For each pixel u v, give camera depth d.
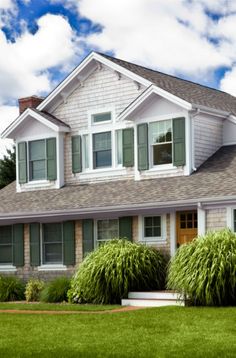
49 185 27.64
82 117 27.16
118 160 26.16
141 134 25.20
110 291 20.89
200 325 14.60
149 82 25.27
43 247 26.12
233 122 25.61
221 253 18.27
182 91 26.12
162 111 24.78
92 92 26.95
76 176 27.12
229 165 23.80
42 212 25.17
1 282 24.50
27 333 14.26
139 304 20.17
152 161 25.00
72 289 21.67
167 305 19.02
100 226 24.88
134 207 23.02
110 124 26.36
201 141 24.69
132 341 12.94
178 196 22.38
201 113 24.56
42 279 25.98
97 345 12.59
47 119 27.22
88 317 16.67
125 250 21.42
